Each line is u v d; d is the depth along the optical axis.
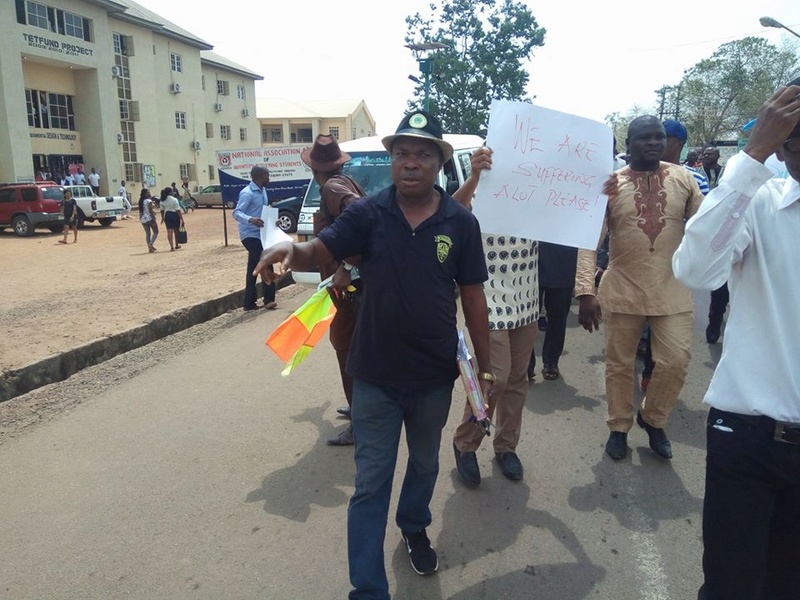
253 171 7.93
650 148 3.44
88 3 32.22
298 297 9.11
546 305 5.20
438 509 3.27
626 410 3.79
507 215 3.09
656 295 3.50
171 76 40.72
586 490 3.46
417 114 2.30
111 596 2.65
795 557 1.92
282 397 4.90
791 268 1.75
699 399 4.78
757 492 1.82
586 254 3.66
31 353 5.91
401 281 2.32
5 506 3.36
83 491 3.50
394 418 2.47
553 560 2.86
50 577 2.77
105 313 7.77
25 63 30.89
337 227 2.39
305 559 2.87
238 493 3.46
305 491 3.47
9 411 4.75
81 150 34.53
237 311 8.43
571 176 3.06
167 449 4.02
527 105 3.01
